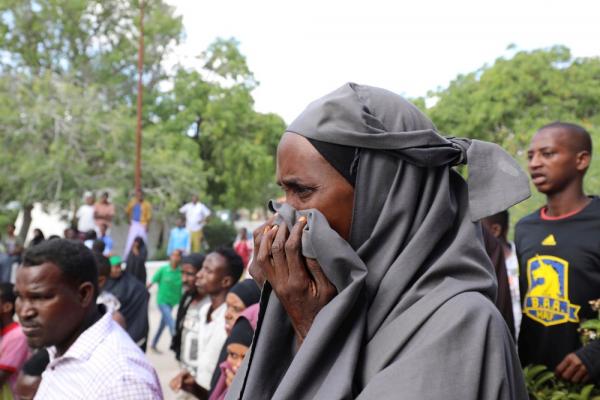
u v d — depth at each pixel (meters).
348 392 1.11
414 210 1.30
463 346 1.09
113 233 26.11
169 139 24.88
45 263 2.29
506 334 1.17
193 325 4.79
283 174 1.36
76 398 2.14
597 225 2.76
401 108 1.37
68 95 22.09
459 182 1.37
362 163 1.30
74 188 22.03
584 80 25.34
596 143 6.86
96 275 2.43
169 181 23.12
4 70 23.97
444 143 1.29
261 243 1.34
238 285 3.45
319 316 1.20
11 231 17.48
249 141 29.31
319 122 1.31
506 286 2.86
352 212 1.31
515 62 25.80
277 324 1.39
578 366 2.53
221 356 3.36
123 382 2.12
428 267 1.26
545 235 2.89
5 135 21.25
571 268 2.75
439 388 1.04
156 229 27.19
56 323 2.30
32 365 3.06
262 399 1.33
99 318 2.44
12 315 3.77
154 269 15.97
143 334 5.70
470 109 26.44
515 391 1.19
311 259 1.25
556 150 2.85
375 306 1.23
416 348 1.10
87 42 27.39
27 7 25.62
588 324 2.56
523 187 1.25
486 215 1.26
